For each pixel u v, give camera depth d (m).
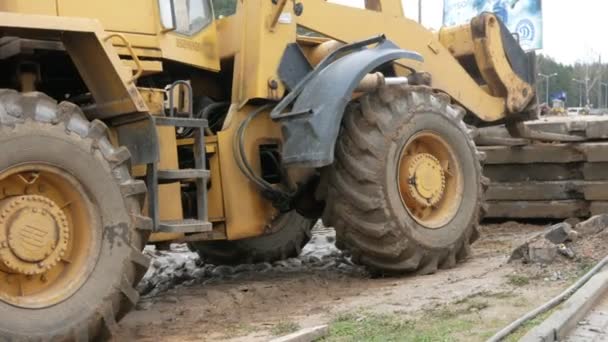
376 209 5.80
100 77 4.70
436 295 5.19
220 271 7.23
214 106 6.15
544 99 49.53
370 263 6.04
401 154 6.01
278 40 6.07
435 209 6.40
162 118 5.01
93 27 4.46
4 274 4.00
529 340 3.88
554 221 9.05
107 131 4.40
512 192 8.99
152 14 5.47
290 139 5.73
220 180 5.80
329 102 5.61
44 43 4.68
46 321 3.98
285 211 6.17
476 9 15.18
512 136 8.37
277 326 4.59
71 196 4.20
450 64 7.47
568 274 5.57
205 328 4.75
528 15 14.70
